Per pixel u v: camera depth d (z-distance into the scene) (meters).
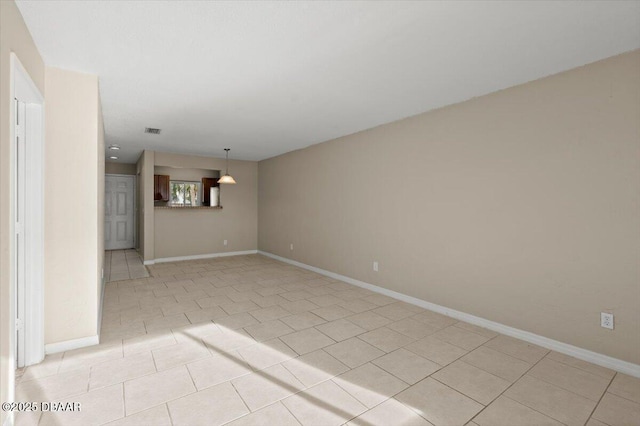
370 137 4.54
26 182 2.32
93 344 2.70
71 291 2.62
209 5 1.79
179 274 5.46
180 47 2.27
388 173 4.26
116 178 7.95
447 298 3.55
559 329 2.68
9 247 1.57
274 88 3.04
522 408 1.92
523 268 2.91
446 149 3.54
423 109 3.66
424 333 3.04
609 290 2.42
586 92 2.52
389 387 2.13
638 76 2.28
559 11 1.84
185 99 3.34
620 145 2.36
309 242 5.87
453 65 2.54
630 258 2.32
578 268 2.57
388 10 1.83
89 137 2.68
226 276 5.36
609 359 2.41
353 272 4.86
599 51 2.31
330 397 2.01
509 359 2.54
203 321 3.30
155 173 7.07
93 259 2.71
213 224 7.21
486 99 3.17
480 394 2.06
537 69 2.61
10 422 1.62
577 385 2.17
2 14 1.49
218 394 2.03
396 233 4.15
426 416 1.84
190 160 6.82
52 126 2.54
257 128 4.55
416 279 3.89
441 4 1.78
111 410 1.85
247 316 3.46
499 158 3.07
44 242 2.49
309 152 5.83
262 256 7.38
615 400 2.01
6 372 1.55
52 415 1.79
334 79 2.83
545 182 2.76
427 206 3.76
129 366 2.36
